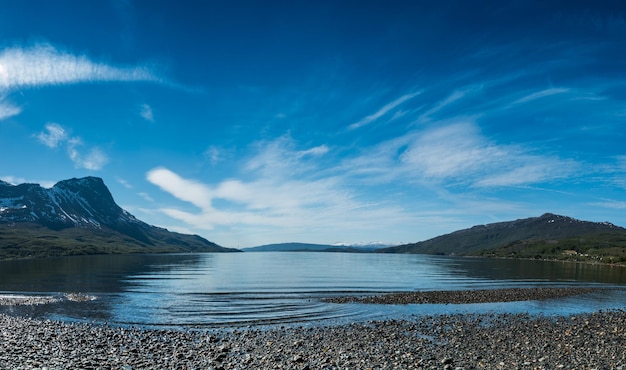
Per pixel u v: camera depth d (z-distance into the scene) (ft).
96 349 84.12
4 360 71.15
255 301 172.14
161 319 129.18
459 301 181.27
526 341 98.94
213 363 73.82
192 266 498.69
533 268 530.27
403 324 122.01
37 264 520.42
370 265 584.40
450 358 77.71
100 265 497.05
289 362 75.36
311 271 408.87
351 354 82.79
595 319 136.46
